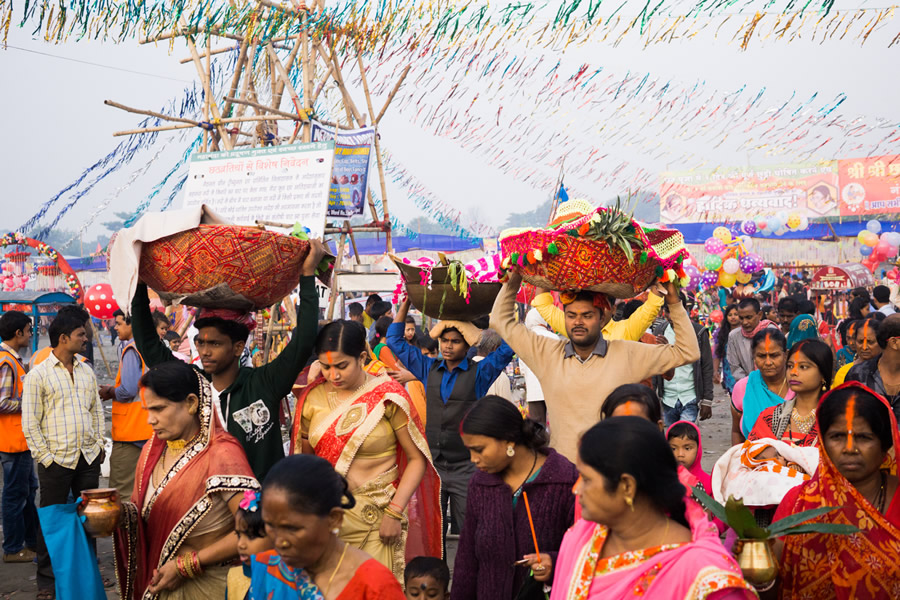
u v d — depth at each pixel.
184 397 3.29
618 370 4.37
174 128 9.51
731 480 3.47
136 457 6.27
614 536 2.16
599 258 4.00
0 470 9.29
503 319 4.62
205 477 3.29
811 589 2.65
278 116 9.67
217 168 8.70
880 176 26.23
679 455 4.02
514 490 3.22
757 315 8.91
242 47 9.59
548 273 4.14
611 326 5.32
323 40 9.38
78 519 3.38
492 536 3.15
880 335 5.05
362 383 4.16
